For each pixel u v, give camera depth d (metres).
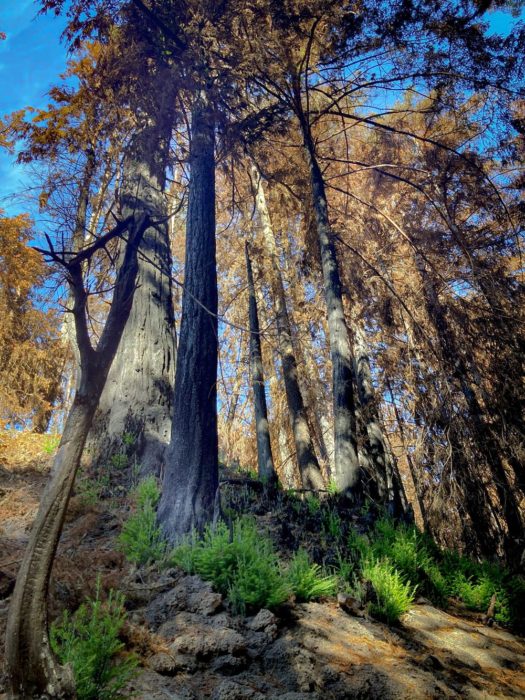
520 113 12.30
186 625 4.18
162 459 8.49
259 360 11.62
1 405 13.79
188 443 6.37
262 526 6.99
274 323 13.71
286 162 14.12
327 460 18.17
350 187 15.02
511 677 4.70
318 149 13.96
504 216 11.69
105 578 4.64
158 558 5.30
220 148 11.28
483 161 12.04
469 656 4.96
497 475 9.83
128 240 3.47
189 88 9.73
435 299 11.07
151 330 10.02
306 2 9.98
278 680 3.82
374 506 8.95
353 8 10.27
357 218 13.84
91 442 8.95
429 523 9.38
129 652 3.70
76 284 3.13
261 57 10.35
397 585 5.54
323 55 11.32
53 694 2.40
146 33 9.41
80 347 3.04
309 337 17.22
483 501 9.46
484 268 11.21
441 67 10.81
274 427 18.84
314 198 11.72
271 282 13.99
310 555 6.18
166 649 3.87
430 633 5.30
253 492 8.79
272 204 16.39
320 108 13.91
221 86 9.98
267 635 4.25
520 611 6.62
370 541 7.02
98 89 10.09
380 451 11.38
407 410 11.52
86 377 2.99
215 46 10.45
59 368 15.95
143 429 9.04
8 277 14.41
